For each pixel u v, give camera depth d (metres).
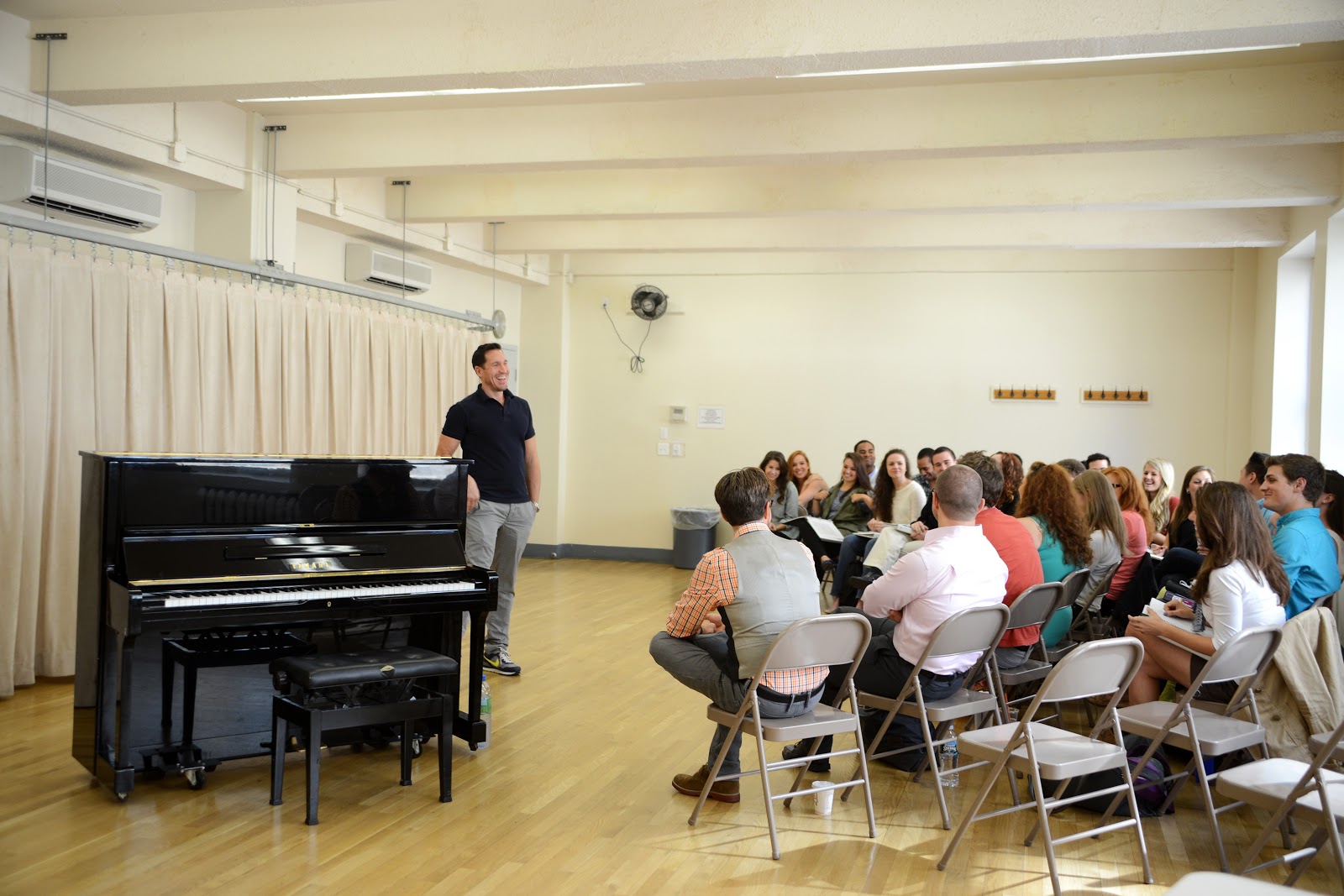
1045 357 10.05
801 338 10.67
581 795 3.91
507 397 5.64
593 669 6.00
